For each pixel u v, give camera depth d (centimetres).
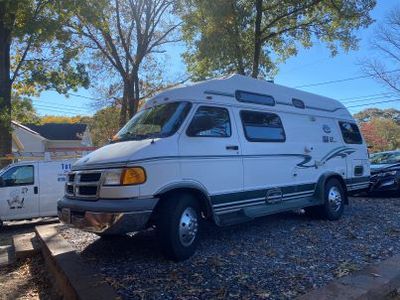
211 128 670
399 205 1123
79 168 624
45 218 1383
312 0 1733
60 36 1794
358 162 1027
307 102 916
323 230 796
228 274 539
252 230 795
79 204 589
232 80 741
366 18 1797
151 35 2281
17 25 1644
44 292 596
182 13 2038
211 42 1791
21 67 1881
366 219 909
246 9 1752
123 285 505
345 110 1050
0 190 1206
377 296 470
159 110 673
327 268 562
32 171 1247
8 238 1088
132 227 551
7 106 1650
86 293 464
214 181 652
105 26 1880
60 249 658
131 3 2231
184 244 598
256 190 732
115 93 2672
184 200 600
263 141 760
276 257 614
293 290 484
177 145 611
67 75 1867
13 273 697
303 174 850
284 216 941
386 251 648
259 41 1764
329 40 1928
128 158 568
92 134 4556
